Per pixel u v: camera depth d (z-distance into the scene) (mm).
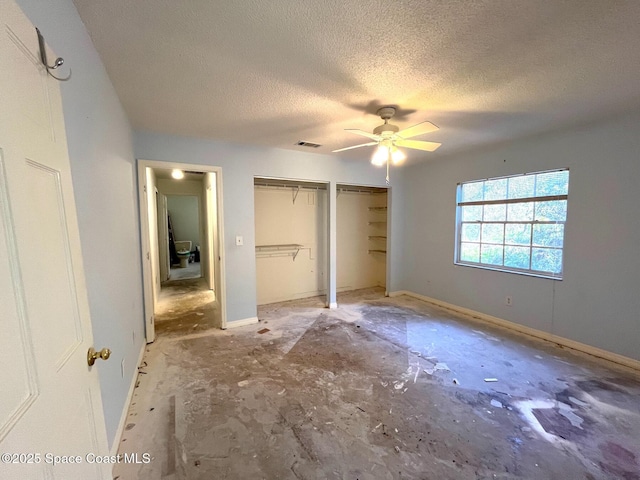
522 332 3529
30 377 698
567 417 1990
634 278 2668
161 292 5586
